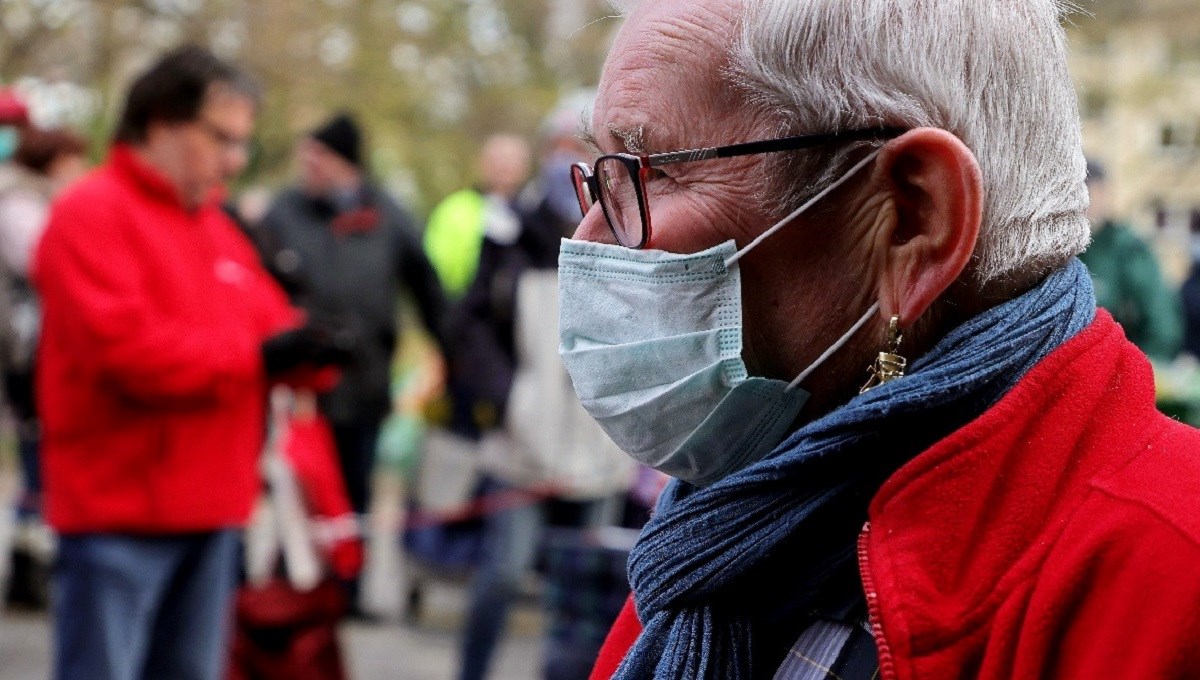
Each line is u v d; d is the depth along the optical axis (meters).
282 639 4.43
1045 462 1.28
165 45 14.42
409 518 6.77
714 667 1.38
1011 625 1.21
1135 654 1.16
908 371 1.39
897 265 1.37
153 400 3.69
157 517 3.75
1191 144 22.05
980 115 1.35
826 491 1.36
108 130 13.28
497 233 5.36
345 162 6.92
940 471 1.28
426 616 7.34
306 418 4.75
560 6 17.05
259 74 14.95
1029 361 1.34
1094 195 7.34
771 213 1.40
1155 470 1.26
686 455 1.50
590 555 3.96
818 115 1.36
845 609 1.36
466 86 16.88
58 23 13.38
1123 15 18.44
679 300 1.45
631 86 1.46
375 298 6.90
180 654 3.90
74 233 3.68
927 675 1.22
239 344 3.80
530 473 5.23
